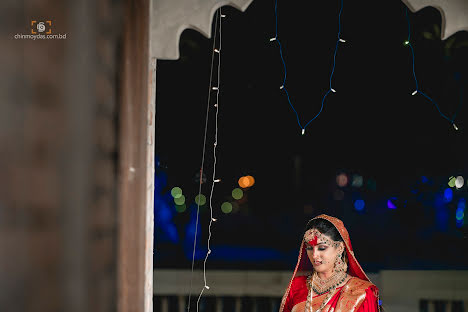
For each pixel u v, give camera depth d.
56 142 1.22
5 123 1.06
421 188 10.22
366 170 10.93
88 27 1.41
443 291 5.91
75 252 1.23
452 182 8.93
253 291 5.78
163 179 10.08
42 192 1.15
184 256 8.22
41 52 1.20
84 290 1.25
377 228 10.00
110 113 2.08
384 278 6.09
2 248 1.02
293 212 10.73
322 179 11.09
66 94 1.27
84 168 1.30
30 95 1.15
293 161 11.03
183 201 9.70
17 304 1.04
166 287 5.97
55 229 1.18
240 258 8.12
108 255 2.08
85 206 1.29
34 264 1.10
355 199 10.86
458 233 9.37
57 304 1.15
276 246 9.07
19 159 1.09
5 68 1.09
